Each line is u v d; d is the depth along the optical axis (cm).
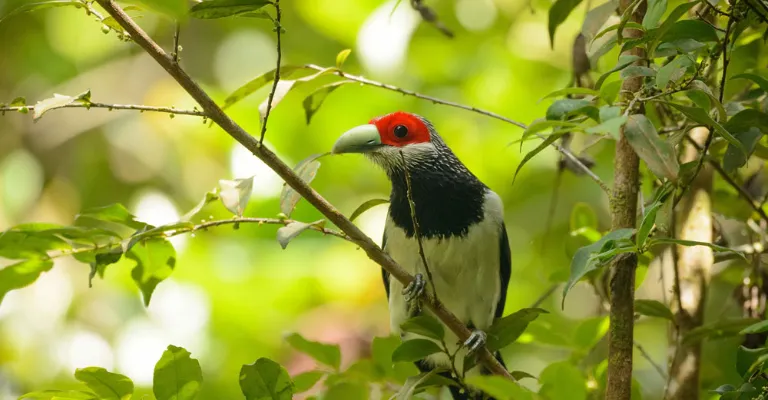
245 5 588
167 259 739
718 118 623
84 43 1545
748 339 782
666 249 888
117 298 1375
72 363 1318
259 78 742
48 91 1561
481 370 948
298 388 811
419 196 945
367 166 1512
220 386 1333
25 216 1484
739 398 614
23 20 1555
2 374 1307
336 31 1484
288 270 1423
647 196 902
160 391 629
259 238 1455
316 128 1505
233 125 638
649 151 528
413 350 680
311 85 1496
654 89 630
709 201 802
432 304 734
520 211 1468
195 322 1365
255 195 1441
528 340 859
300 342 812
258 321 1380
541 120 563
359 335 1331
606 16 724
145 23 1588
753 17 615
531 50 1445
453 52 1491
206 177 1518
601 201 1423
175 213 1470
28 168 1494
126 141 1537
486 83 1477
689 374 775
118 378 626
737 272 953
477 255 943
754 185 899
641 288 1128
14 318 1331
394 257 966
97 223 1378
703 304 788
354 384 819
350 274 1420
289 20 1584
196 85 628
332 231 669
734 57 774
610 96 664
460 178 950
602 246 601
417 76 1503
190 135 1523
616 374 645
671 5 1030
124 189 1537
